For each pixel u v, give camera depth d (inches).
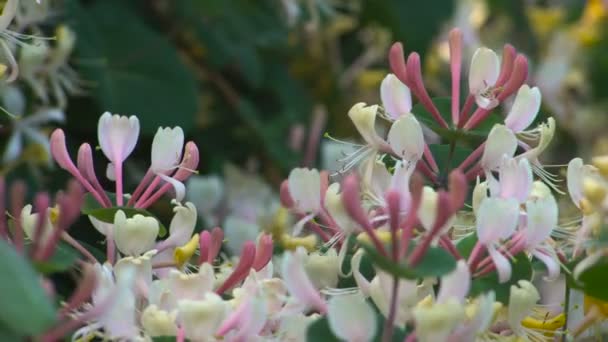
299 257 35.2
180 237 38.2
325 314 35.2
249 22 58.4
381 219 36.9
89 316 32.4
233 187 57.1
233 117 59.6
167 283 35.8
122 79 52.9
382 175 38.4
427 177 38.4
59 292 44.1
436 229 32.4
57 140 38.3
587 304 37.6
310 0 59.0
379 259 32.5
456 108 38.9
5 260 30.0
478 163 38.3
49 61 47.8
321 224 40.4
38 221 32.1
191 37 58.7
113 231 37.7
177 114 53.5
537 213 36.1
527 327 37.2
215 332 34.4
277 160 59.2
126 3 54.6
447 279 33.6
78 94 51.3
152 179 41.4
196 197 50.7
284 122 60.6
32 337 31.3
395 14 62.1
